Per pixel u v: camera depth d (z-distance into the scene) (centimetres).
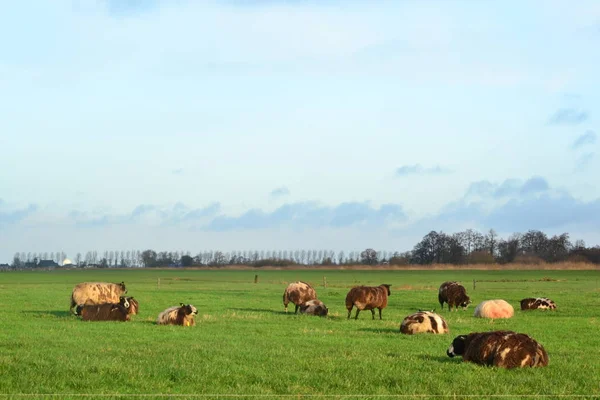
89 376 1636
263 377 1645
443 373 1703
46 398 1419
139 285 8419
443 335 2591
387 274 14000
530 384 1588
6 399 1416
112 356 1939
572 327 2984
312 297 3759
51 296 5169
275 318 3341
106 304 3128
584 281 9775
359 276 12800
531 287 7694
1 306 4016
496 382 1598
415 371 1738
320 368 1767
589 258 18012
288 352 2045
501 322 3225
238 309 3988
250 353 2014
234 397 1459
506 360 1777
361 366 1792
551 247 18938
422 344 2303
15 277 13338
